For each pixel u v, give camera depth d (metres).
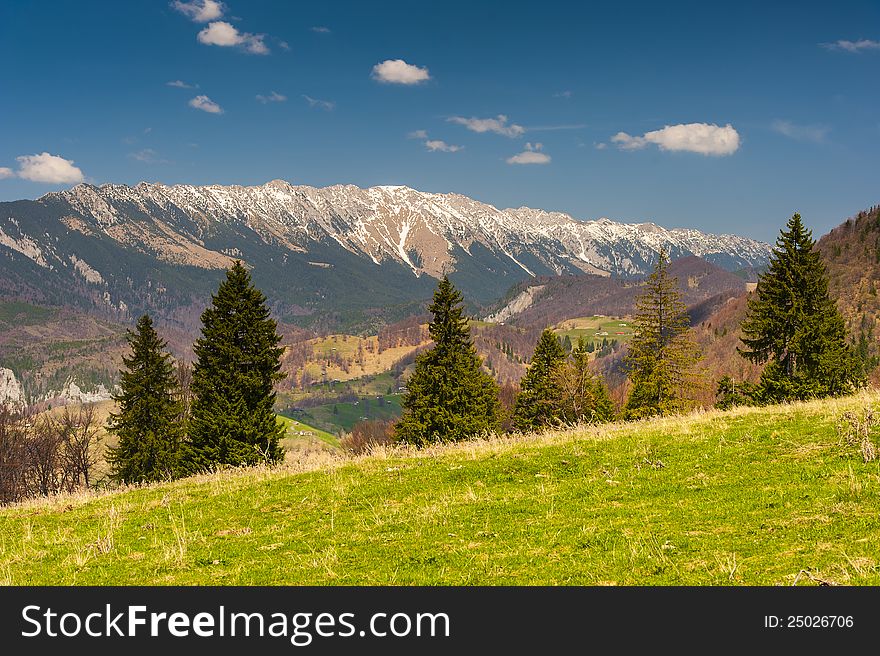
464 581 8.79
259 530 12.45
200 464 43.03
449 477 15.29
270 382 45.19
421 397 53.41
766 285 49.56
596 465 14.82
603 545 9.43
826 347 47.03
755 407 20.55
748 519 9.69
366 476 16.45
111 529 13.13
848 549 7.96
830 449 13.08
